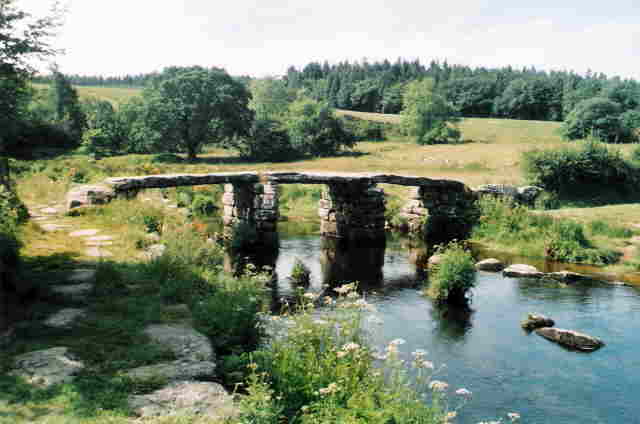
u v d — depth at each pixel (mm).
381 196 25484
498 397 8945
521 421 8164
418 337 11656
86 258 9820
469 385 9344
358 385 5160
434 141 76875
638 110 74625
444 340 11523
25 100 8250
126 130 62438
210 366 5562
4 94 7625
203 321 6961
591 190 35875
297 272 16625
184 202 29922
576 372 10055
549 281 17125
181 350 5926
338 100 128750
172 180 21047
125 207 14773
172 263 9016
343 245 23578
